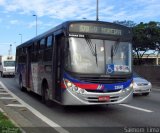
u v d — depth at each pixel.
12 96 19.47
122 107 14.77
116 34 12.88
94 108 14.41
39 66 16.58
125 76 12.75
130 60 13.04
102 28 12.68
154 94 21.12
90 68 12.30
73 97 12.12
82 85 12.13
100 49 12.53
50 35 14.43
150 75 37.56
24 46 21.70
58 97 13.03
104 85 12.32
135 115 12.63
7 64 44.56
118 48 12.82
